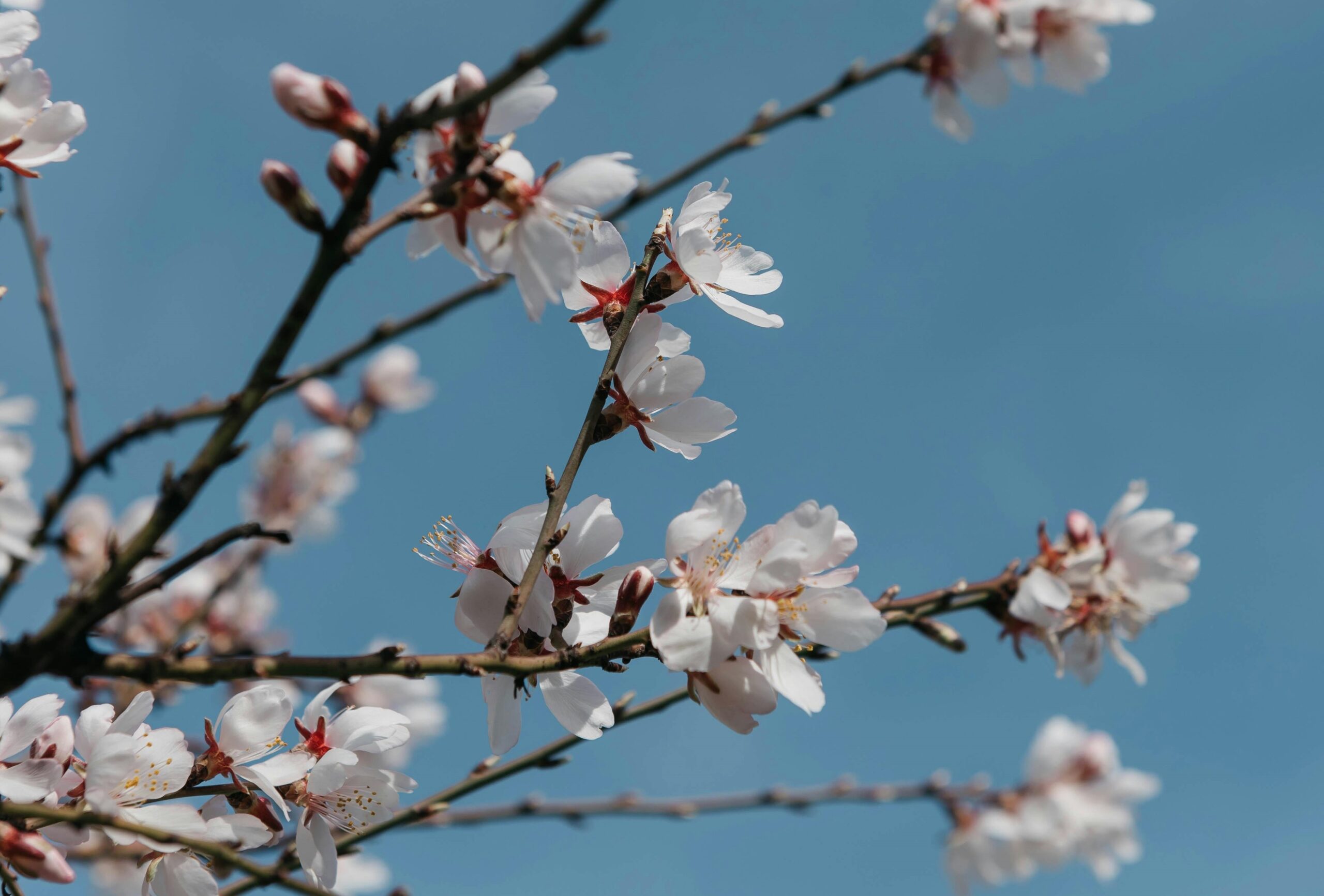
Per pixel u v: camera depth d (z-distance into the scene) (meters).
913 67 0.79
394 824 0.83
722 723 0.76
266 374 0.74
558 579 0.78
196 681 0.74
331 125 0.75
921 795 0.97
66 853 0.81
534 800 0.91
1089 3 0.80
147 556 0.74
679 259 0.79
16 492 0.82
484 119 0.75
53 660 0.73
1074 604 0.88
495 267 0.76
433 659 0.75
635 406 0.79
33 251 0.84
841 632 0.76
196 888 0.77
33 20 0.80
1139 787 1.38
